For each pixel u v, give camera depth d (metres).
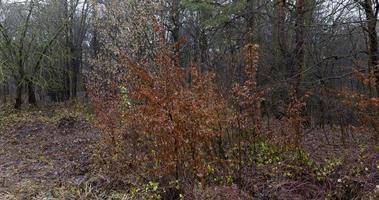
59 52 23.73
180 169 5.86
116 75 14.70
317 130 9.64
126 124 6.99
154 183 5.88
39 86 23.88
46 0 23.02
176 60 6.32
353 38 13.06
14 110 21.53
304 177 6.57
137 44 14.10
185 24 21.14
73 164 8.53
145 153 6.72
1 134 14.31
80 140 11.66
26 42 22.25
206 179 6.05
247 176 6.42
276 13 13.90
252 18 14.40
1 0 22.14
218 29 15.01
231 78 8.34
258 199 6.02
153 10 15.91
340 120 9.51
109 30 17.14
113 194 6.31
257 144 6.91
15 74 22.09
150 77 5.84
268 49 13.63
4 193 6.77
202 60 13.61
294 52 12.30
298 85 10.47
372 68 8.92
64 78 27.45
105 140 8.06
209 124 6.16
